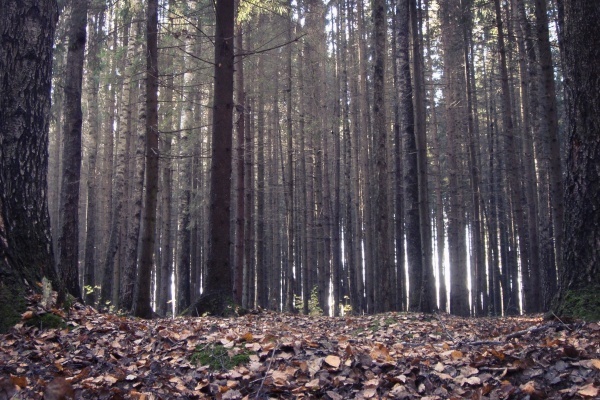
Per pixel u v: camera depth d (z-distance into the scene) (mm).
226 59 10086
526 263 17781
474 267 31828
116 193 18125
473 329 8625
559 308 6352
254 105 25125
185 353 5168
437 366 4570
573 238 6492
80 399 3998
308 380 4426
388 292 13484
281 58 20891
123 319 7070
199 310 9500
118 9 15305
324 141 25125
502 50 17859
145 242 10727
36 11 7000
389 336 7141
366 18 28234
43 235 6691
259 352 5031
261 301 20734
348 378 4426
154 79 10969
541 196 21078
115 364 4895
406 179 14125
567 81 6762
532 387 3896
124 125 18438
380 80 13891
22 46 6863
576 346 4707
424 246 15219
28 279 6223
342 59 26875
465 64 24422
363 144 24547
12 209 6453
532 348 4691
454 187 21703
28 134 6750
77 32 11211
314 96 23562
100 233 29719
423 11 24328
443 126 31953
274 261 33062
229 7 10164
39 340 5262
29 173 6684
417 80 16172
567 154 6758
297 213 32375
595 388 3717
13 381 4000
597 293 6098
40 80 6957
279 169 37312
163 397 4180
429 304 14289
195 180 27266
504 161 31234
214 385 4359
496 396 3939
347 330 8188
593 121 6418
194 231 27922
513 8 20891
